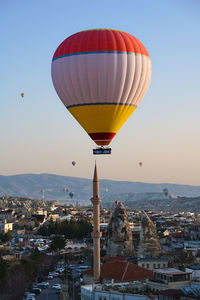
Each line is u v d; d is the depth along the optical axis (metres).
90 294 112.19
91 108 107.12
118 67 104.00
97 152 112.19
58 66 107.75
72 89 106.75
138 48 107.38
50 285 171.75
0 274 154.75
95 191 123.25
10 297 150.25
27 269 173.00
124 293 104.31
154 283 107.00
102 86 104.69
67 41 107.94
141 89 109.44
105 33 106.06
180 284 104.06
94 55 103.56
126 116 110.75
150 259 145.12
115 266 128.12
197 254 153.50
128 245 155.50
